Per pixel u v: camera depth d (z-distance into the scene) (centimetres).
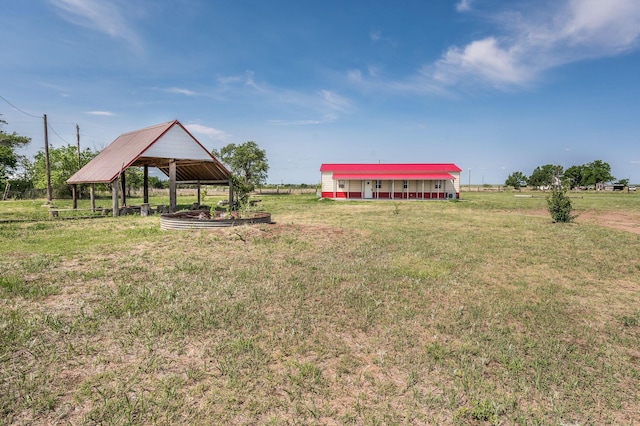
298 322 435
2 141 4019
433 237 1130
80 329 397
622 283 646
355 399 288
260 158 5978
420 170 4144
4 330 387
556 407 284
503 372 333
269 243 944
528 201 3528
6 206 2519
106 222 1483
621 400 299
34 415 257
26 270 637
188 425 251
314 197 4428
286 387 300
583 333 427
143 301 489
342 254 845
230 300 506
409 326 436
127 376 310
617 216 1983
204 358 344
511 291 586
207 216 1362
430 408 279
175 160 1966
